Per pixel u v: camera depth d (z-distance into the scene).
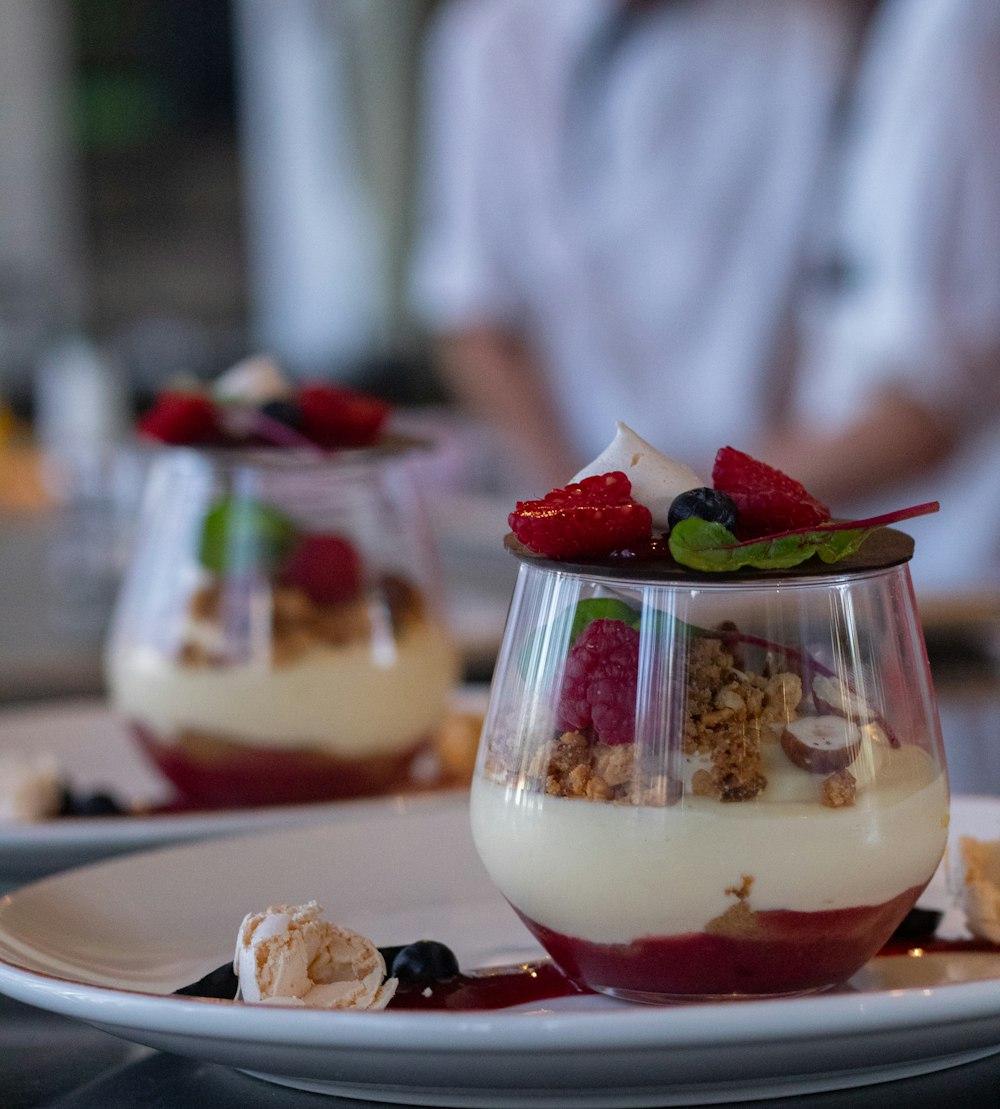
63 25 3.91
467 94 1.76
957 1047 0.51
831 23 1.57
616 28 1.66
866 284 1.41
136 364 3.57
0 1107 0.52
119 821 0.68
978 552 1.49
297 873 0.63
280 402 0.73
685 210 1.64
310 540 0.73
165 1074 0.54
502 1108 0.51
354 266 3.76
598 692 0.54
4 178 3.98
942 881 0.62
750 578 0.52
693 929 0.53
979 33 1.33
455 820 0.66
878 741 0.54
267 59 3.86
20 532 1.60
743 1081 0.50
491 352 1.78
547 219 1.73
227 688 0.72
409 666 0.74
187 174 3.98
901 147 1.37
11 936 0.58
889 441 1.37
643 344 1.70
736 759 0.53
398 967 0.57
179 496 0.74
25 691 1.02
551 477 1.76
